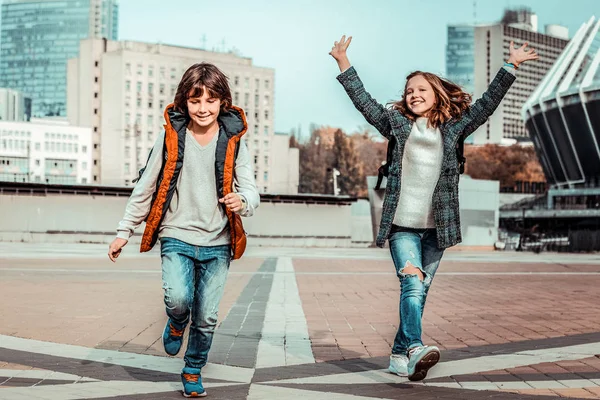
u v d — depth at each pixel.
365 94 4.96
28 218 42.28
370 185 46.84
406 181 4.84
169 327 4.54
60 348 6.23
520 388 4.71
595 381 4.94
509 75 4.76
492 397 4.44
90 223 42.97
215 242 4.35
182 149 4.26
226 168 4.24
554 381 4.94
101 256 25.00
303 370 5.37
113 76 130.12
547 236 63.59
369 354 6.12
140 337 6.95
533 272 19.50
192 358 4.46
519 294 12.31
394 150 4.86
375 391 4.61
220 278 4.41
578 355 5.99
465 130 4.80
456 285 14.39
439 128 4.80
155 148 4.33
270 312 9.33
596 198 91.31
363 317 8.83
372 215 46.94
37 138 126.06
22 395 4.40
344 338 7.04
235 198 4.12
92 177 131.12
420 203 4.83
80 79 132.25
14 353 5.94
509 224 94.75
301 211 48.31
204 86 4.11
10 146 123.88
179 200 4.33
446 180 4.79
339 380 4.98
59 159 127.50
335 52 5.01
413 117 4.84
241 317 8.77
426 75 4.77
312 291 12.62
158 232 4.38
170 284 4.24
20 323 7.85
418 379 4.67
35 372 5.14
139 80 131.00
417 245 4.86
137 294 11.48
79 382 4.84
